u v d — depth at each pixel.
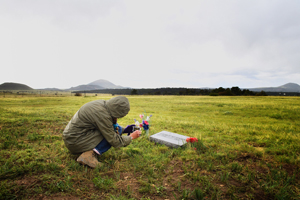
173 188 2.12
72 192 1.96
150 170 2.47
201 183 2.22
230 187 2.12
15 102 19.08
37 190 1.95
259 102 19.97
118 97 2.59
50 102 20.48
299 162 2.77
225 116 9.66
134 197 1.93
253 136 4.48
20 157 2.81
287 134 4.75
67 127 2.53
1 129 4.63
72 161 2.71
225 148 3.47
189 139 3.62
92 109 2.45
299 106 14.57
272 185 2.14
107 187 2.05
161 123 6.51
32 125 5.38
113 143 2.61
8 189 1.91
